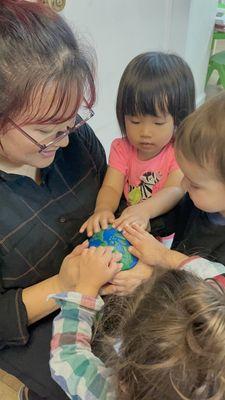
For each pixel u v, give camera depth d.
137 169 1.14
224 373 0.52
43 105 0.70
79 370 0.70
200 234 0.95
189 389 0.52
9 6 0.71
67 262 0.84
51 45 0.70
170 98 1.02
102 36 1.82
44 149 0.77
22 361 0.89
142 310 0.60
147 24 2.09
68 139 0.91
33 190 0.88
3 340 0.85
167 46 2.32
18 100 0.69
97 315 0.77
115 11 1.83
